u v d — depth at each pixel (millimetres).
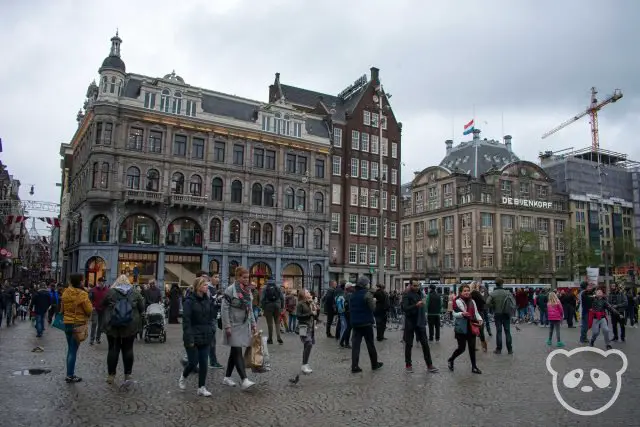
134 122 45219
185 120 47188
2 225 69000
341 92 68188
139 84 46750
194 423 8039
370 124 61125
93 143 43812
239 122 50375
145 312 19297
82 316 11281
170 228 46375
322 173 56031
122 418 8273
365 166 60188
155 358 14938
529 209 87875
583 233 89125
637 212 104875
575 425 8156
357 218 58688
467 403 9562
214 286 18312
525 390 10758
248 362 10703
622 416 8734
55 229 88562
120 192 43938
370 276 58344
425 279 91125
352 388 10867
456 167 91188
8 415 8352
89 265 43469
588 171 100375
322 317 38719
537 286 60469
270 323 19375
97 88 53562
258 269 50844
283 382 11508
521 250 77250
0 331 23094
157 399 9625
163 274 45312
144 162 45281
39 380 11297
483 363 14445
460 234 86125
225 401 9562
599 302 17719
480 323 12961
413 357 15648
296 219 53312
